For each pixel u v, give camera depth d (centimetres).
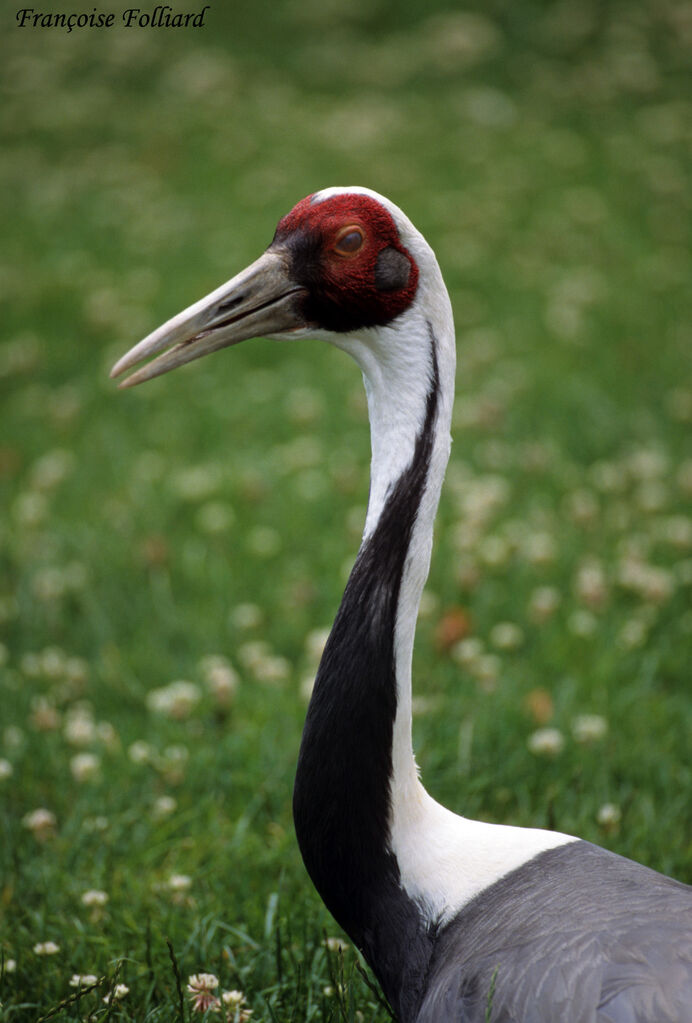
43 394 1455
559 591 1035
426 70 2452
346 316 518
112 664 951
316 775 514
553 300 1602
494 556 1051
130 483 1252
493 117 2234
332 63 2506
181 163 2119
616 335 1517
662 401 1354
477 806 778
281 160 2075
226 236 1819
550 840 524
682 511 1130
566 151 2069
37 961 632
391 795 513
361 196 513
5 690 906
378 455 524
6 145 2242
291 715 867
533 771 810
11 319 1625
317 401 1384
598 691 890
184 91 2423
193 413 1400
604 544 1087
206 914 678
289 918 661
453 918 503
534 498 1168
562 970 436
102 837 749
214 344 525
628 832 738
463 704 868
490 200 1888
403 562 511
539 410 1344
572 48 2494
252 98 2388
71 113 2334
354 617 512
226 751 829
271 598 1055
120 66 2544
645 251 1739
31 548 1127
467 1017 450
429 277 515
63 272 1745
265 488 1212
